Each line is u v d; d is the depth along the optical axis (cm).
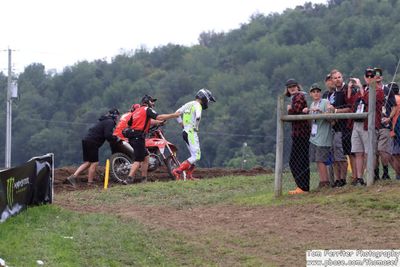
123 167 2281
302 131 1786
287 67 7950
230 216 1661
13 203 1566
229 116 7006
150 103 2256
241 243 1420
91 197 1978
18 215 1565
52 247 1338
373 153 1686
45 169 1755
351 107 1756
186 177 2345
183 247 1405
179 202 1880
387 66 7006
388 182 1692
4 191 1511
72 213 1675
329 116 1708
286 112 1809
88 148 2239
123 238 1449
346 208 1566
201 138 6638
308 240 1402
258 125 6719
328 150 1756
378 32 8025
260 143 6450
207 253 1370
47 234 1429
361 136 1711
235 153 6212
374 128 1678
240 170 2670
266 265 1279
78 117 7925
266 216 1617
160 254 1366
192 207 1825
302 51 8119
